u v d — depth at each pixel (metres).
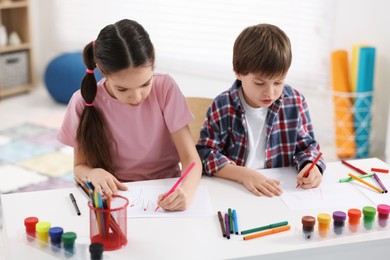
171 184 1.45
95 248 1.07
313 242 1.17
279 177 1.52
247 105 1.63
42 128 3.58
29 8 4.32
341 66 3.01
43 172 2.91
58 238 1.12
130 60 1.30
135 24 1.35
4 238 1.26
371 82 2.99
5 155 3.12
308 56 3.30
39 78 4.68
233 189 1.43
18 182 2.78
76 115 1.55
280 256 1.13
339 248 1.17
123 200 1.19
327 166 1.59
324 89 3.29
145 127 1.59
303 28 3.28
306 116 1.70
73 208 1.31
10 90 4.25
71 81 3.95
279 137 1.66
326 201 1.36
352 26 3.09
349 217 1.21
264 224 1.24
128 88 1.34
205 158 1.55
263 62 1.44
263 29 1.50
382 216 1.23
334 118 3.11
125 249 1.13
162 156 1.64
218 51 3.68
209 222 1.25
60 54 4.42
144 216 1.27
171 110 1.57
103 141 1.55
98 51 1.34
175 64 3.88
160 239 1.17
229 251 1.12
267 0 3.38
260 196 1.39
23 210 1.30
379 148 3.15
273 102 1.62
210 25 3.66
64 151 3.20
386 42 2.99
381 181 1.49
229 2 3.54
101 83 1.58
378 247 1.20
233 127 1.63
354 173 1.54
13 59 4.29
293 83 3.40
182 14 3.76
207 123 1.65
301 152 1.61
